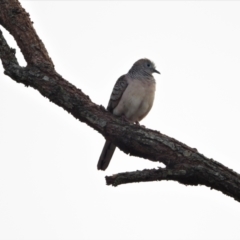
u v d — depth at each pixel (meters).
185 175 9.38
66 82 10.49
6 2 11.09
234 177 9.28
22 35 10.90
